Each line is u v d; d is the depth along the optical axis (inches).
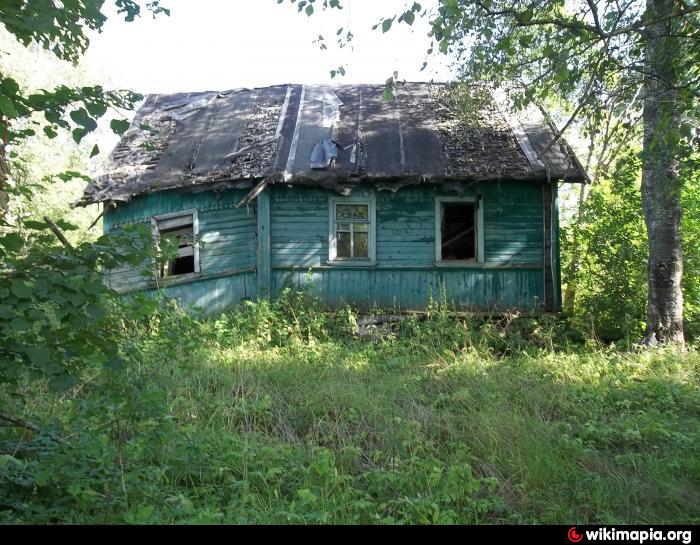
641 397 301.3
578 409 281.3
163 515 158.4
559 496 192.9
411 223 499.5
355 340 444.1
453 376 330.6
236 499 173.9
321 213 500.1
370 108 581.9
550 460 209.5
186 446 193.2
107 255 133.2
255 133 545.3
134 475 165.8
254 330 436.5
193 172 506.0
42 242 135.2
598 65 280.1
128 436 194.9
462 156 498.3
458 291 494.0
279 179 476.7
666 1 260.7
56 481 157.3
